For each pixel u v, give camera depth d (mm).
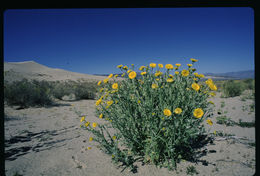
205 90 2182
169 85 2330
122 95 2348
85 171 2127
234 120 4062
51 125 4242
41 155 2586
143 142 2395
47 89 9773
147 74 2521
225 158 2264
